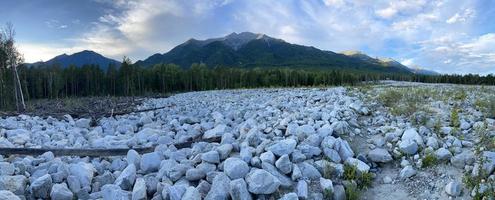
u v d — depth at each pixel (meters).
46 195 6.50
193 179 6.89
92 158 9.30
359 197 6.23
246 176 6.32
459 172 6.32
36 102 45.12
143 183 6.45
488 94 15.38
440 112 10.31
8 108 30.19
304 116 10.80
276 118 11.81
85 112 23.62
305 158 7.26
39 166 7.93
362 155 7.25
